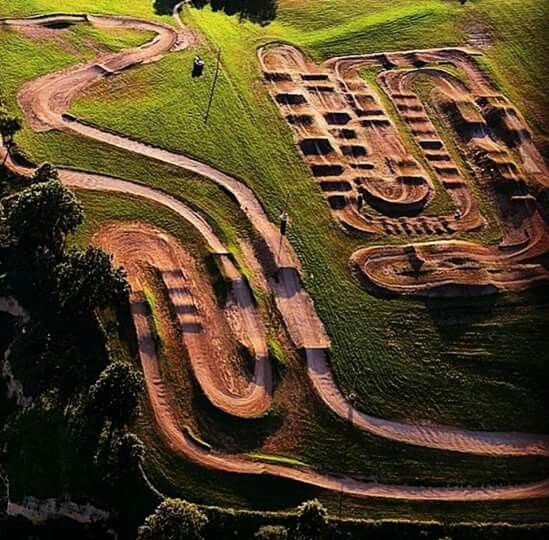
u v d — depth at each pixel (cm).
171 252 7812
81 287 6762
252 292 7538
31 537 6097
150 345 6950
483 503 6303
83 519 6088
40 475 6134
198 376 6806
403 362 7188
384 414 6794
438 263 8050
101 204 8206
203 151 9038
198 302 7394
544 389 7131
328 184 8800
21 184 8294
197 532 5528
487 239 8475
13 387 6738
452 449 6619
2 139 8812
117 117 9388
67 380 6569
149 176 8638
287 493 6188
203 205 8369
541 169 9344
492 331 7544
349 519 6059
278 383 6888
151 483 6091
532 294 7919
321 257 7988
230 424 6538
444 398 6969
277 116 9625
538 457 6644
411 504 6234
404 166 9200
